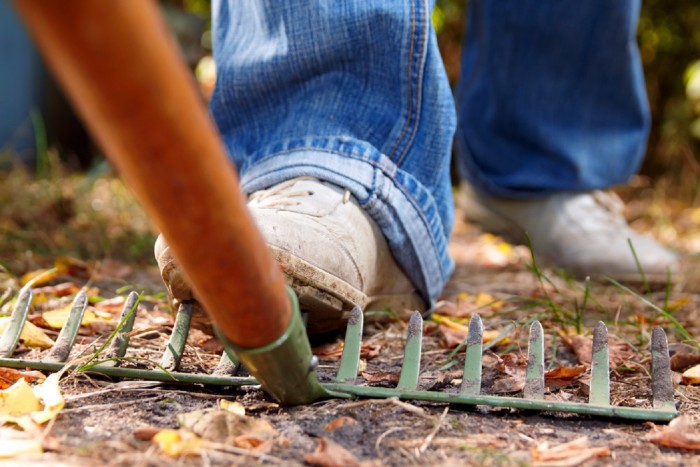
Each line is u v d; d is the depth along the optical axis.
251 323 0.76
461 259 2.63
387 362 1.33
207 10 4.79
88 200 2.93
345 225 1.32
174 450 0.84
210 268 0.67
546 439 0.94
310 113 1.45
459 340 1.43
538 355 1.10
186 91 0.56
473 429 0.96
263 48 1.48
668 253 2.18
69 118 3.87
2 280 1.74
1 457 0.81
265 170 1.44
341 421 0.95
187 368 1.21
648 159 4.45
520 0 2.11
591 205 2.26
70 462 0.81
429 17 1.41
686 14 4.27
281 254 1.16
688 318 1.77
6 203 2.77
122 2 0.51
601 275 2.17
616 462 0.87
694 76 3.96
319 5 1.41
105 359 1.11
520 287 2.12
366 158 1.40
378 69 1.44
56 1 0.48
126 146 0.57
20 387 0.97
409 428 0.95
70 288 1.70
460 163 2.44
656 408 1.02
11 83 3.61
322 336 1.43
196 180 0.60
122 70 0.52
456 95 2.42
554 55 2.17
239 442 0.87
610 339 1.51
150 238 2.41
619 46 2.13
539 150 2.27
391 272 1.49
